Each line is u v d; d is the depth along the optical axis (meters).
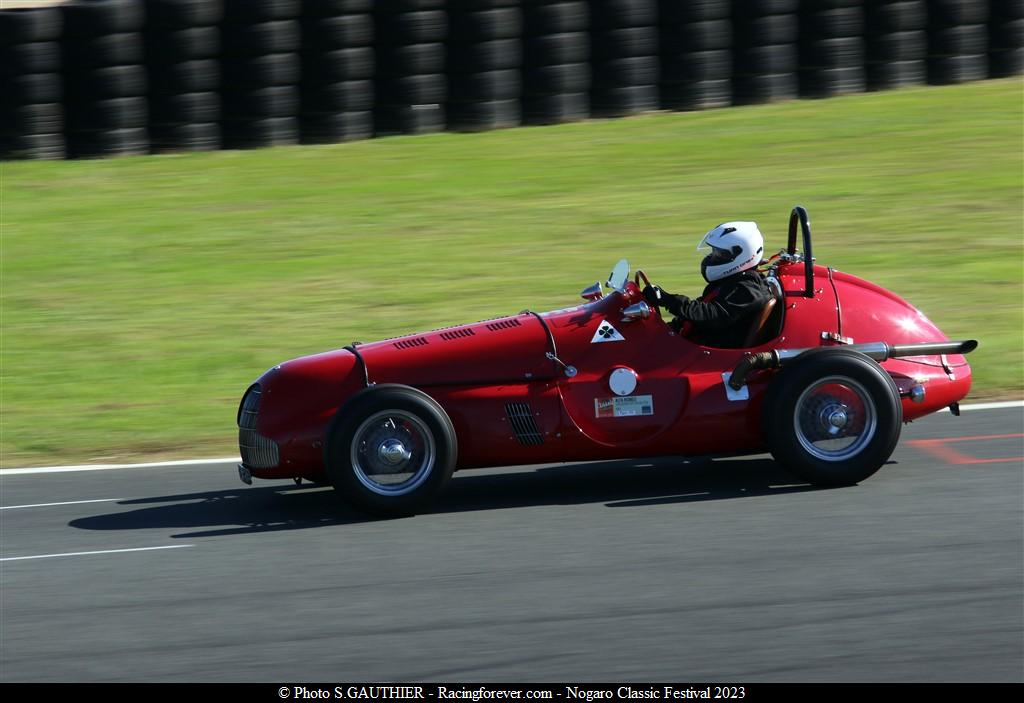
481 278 44.06
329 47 57.56
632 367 25.44
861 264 44.12
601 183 54.12
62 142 56.59
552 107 60.53
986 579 20.25
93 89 56.06
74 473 29.23
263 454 25.09
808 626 18.77
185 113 57.00
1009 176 53.59
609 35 60.50
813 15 62.91
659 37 61.25
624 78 61.00
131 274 45.84
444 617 19.58
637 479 26.95
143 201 52.69
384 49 58.62
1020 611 19.05
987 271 43.47
